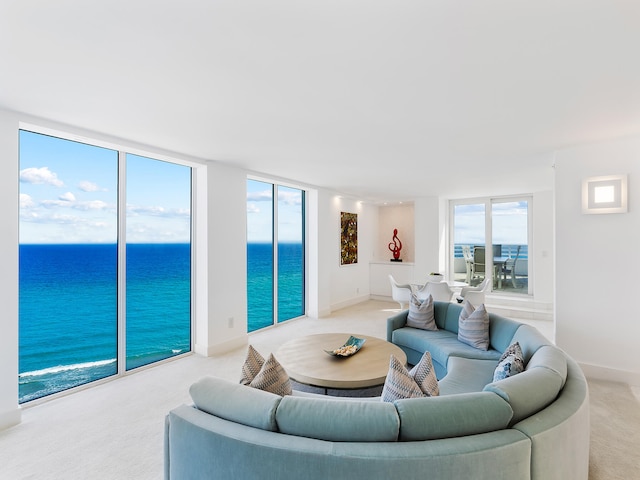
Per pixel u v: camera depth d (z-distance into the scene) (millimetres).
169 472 1640
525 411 1507
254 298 5590
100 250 3559
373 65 1848
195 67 1872
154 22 1465
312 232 6254
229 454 1389
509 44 1632
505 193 6781
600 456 2203
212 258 4184
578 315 3527
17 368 2574
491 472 1273
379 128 2928
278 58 1774
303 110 2514
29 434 2443
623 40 1587
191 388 1664
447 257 7828
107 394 3102
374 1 1322
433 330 4062
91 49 1687
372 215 8352
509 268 7102
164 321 4191
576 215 3527
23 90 2172
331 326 5637
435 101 2342
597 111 2516
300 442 1326
